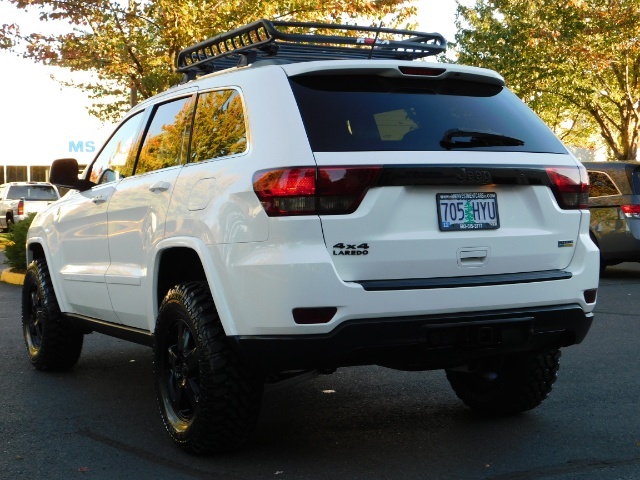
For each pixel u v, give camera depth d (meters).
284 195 3.90
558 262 4.42
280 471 4.22
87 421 5.26
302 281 3.83
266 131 4.12
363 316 3.91
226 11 15.63
